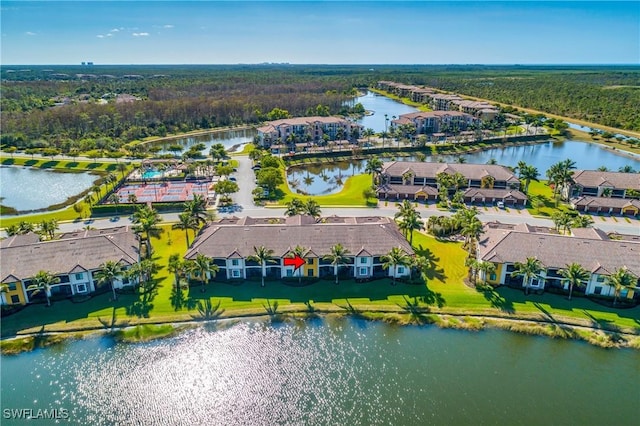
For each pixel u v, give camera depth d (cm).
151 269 8394
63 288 7838
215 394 5903
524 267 7619
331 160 17738
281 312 7481
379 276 8462
